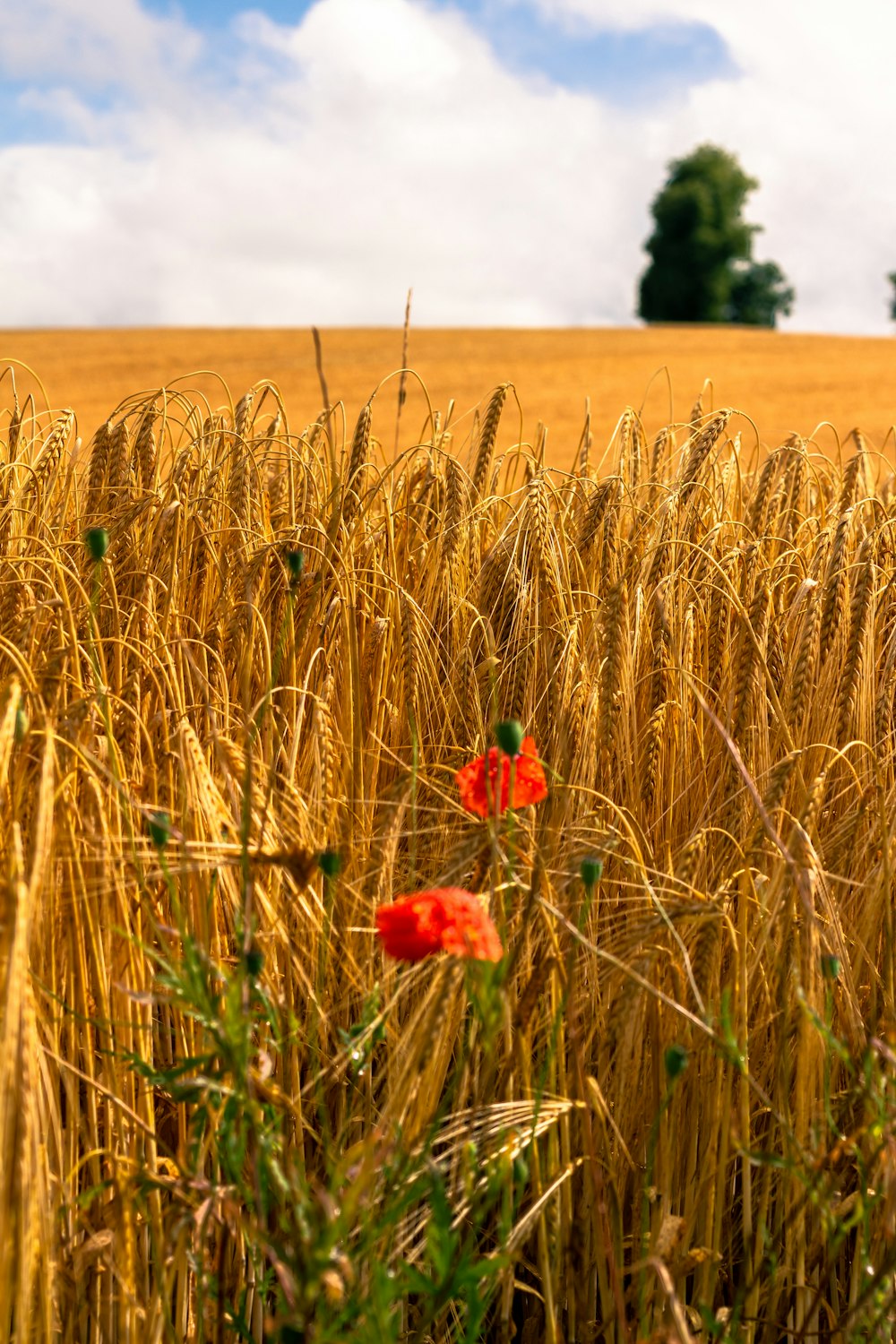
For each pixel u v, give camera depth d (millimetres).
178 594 2639
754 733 2312
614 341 41875
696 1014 1885
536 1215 1655
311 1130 1828
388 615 2562
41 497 2881
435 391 27797
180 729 1761
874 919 2033
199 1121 1543
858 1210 1576
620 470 3209
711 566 2588
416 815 2262
